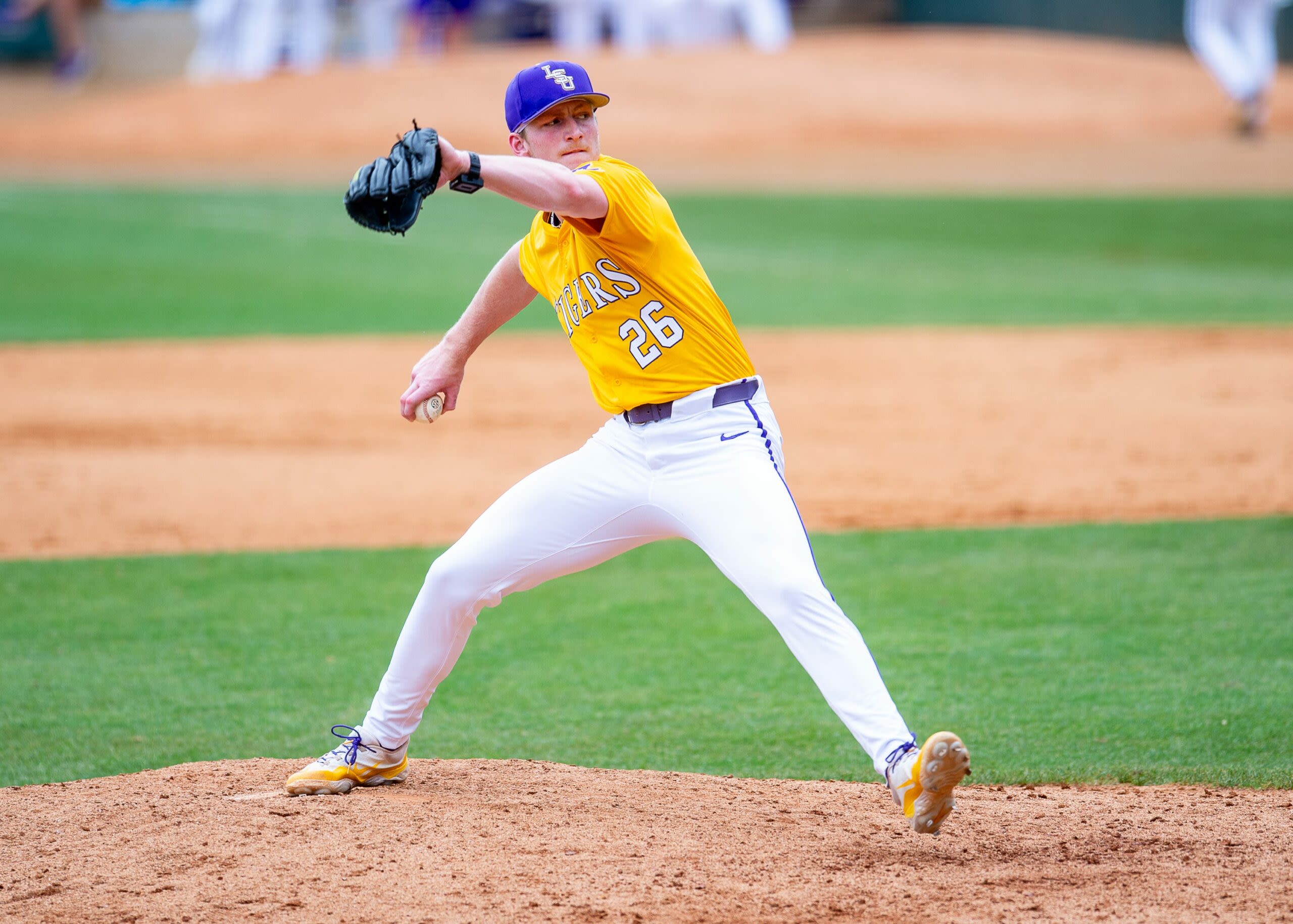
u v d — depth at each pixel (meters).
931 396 48.50
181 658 24.08
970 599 26.94
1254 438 41.06
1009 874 13.56
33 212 93.12
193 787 16.17
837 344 58.34
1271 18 156.88
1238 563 28.89
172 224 90.00
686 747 19.75
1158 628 24.86
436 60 140.12
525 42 155.88
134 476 38.34
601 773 17.25
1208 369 51.69
